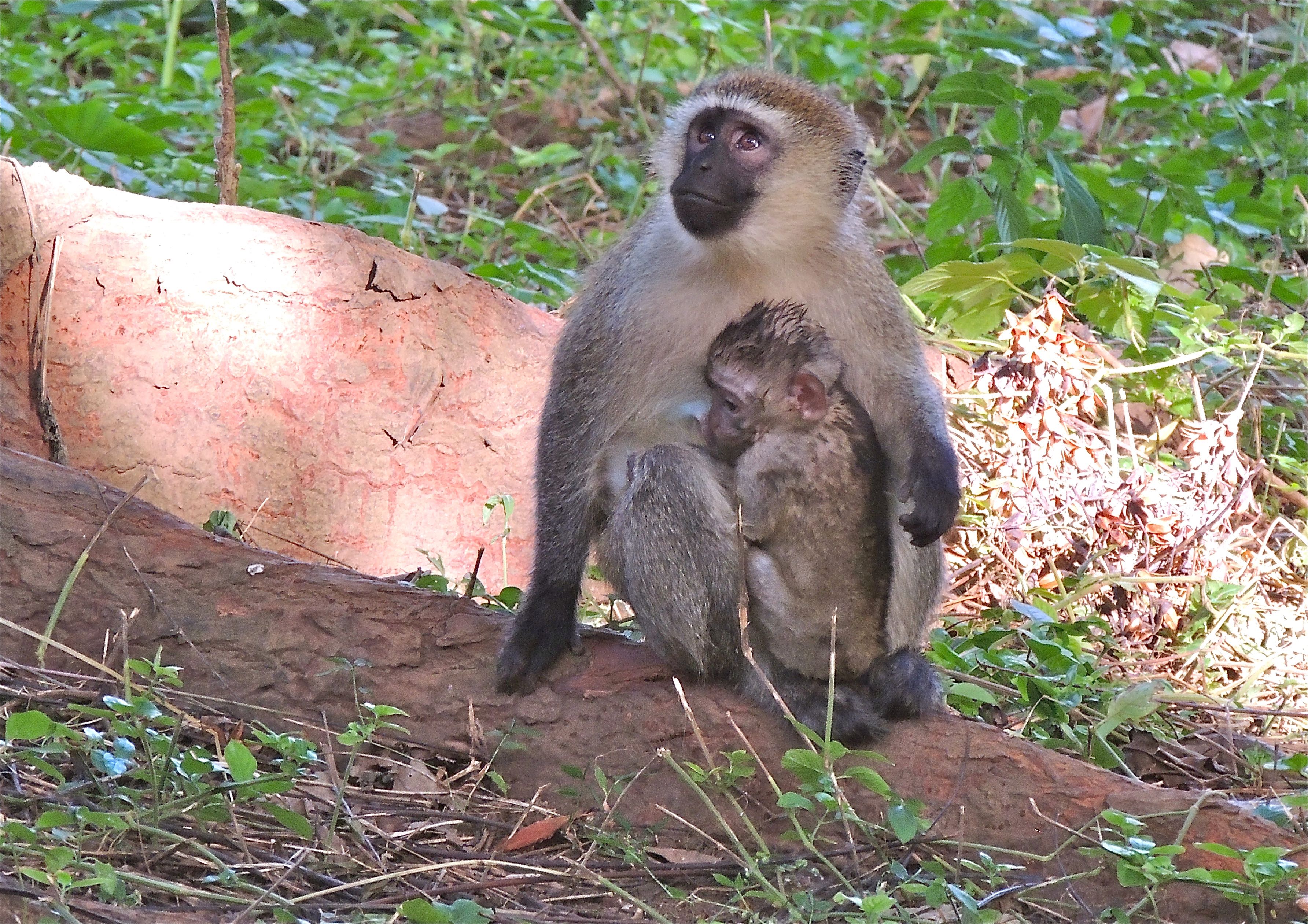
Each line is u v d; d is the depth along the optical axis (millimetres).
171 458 11516
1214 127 18891
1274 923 7484
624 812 8594
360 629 9047
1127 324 13812
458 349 12523
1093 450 12695
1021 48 19156
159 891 6836
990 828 8148
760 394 8930
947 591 12086
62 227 11258
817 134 9773
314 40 23297
